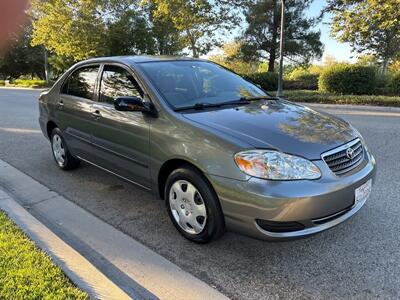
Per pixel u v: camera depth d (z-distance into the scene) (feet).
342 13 49.08
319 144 9.76
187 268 9.87
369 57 79.82
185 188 10.85
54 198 14.99
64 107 16.35
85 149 15.46
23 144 24.49
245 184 9.15
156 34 91.66
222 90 13.37
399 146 21.27
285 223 9.05
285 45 87.51
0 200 13.67
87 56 90.48
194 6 66.54
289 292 8.77
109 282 8.55
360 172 10.21
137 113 12.07
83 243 11.35
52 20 82.43
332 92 51.44
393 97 42.96
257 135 9.84
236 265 9.93
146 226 12.35
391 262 9.74
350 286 8.87
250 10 85.87
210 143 9.88
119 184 16.30
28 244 10.14
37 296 7.95
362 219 12.09
